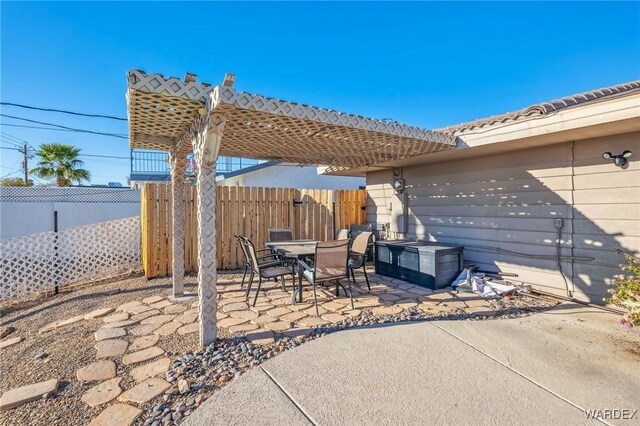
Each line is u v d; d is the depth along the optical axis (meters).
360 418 2.20
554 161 5.02
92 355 3.16
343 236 7.22
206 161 3.30
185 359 3.04
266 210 7.69
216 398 2.44
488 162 5.99
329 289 5.59
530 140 4.72
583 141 4.68
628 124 3.80
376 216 8.71
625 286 3.55
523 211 5.45
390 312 4.35
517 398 2.41
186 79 2.97
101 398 2.45
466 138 5.21
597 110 3.75
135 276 6.86
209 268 3.35
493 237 5.90
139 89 2.74
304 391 2.52
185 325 3.93
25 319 4.54
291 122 3.73
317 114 3.64
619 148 4.33
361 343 3.37
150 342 3.46
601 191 4.52
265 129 4.09
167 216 6.64
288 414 2.25
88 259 6.71
